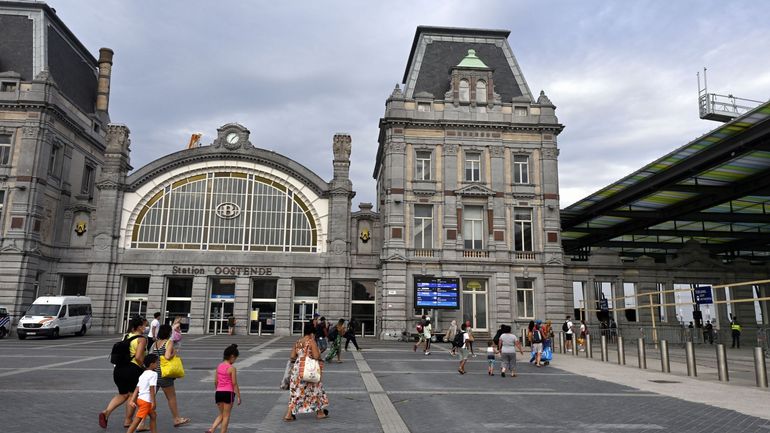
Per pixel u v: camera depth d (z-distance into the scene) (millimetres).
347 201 44344
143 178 43844
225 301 42938
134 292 42906
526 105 41969
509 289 39094
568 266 41062
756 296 42875
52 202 43250
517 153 41562
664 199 42094
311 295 43844
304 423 10789
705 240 56594
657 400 13883
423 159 41031
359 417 11383
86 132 48062
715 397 14453
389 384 16406
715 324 41438
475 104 41469
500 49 45344
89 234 43875
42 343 31141
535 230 40688
